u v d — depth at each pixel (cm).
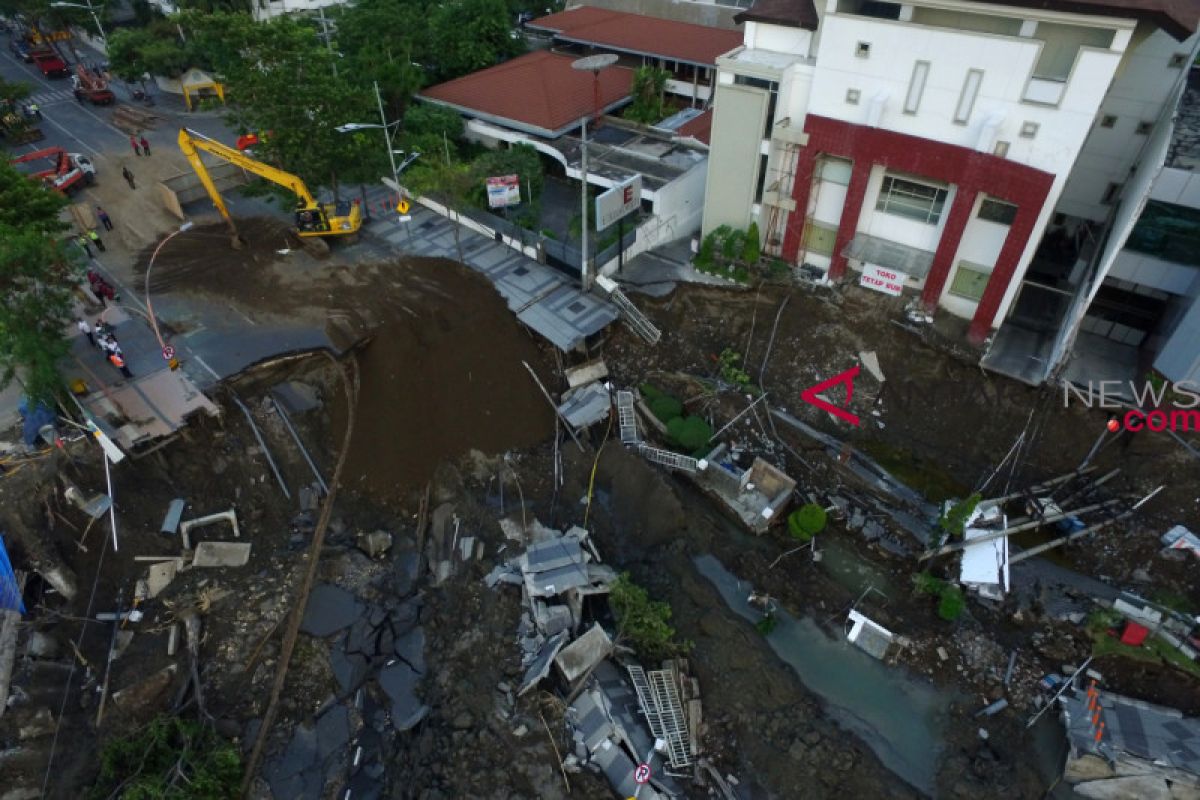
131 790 2038
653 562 2788
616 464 3014
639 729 2331
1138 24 2436
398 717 2427
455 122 4728
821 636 2580
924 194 3098
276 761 2323
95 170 4725
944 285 3180
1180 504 2639
